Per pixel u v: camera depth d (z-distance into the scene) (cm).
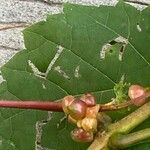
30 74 12
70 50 12
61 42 12
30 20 18
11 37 18
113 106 10
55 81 12
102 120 10
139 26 12
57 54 12
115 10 12
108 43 12
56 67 12
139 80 12
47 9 18
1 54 18
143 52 12
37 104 10
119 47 12
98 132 10
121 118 11
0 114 12
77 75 12
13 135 12
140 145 10
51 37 12
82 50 12
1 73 12
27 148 12
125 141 10
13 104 10
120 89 10
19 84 12
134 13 12
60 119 12
